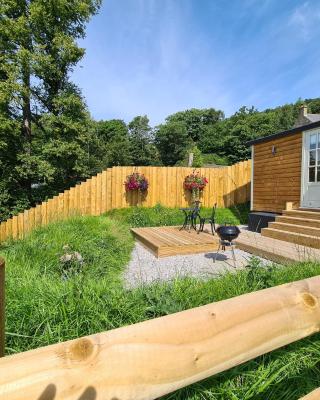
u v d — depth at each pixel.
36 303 2.02
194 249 5.54
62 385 0.51
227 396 1.31
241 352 0.70
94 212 9.67
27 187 11.34
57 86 11.80
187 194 10.66
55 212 8.54
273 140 8.25
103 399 0.53
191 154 18.91
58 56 11.11
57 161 11.22
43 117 10.89
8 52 10.27
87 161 14.00
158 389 0.59
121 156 28.36
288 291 0.85
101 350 0.57
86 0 11.23
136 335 0.61
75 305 1.97
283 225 6.44
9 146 10.59
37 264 3.65
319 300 0.87
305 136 7.10
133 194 10.19
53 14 10.63
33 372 0.51
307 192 7.03
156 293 2.27
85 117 11.92
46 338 1.69
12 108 10.83
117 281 3.53
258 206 8.91
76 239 5.14
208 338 0.66
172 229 7.40
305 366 1.50
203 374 0.64
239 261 4.89
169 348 0.61
